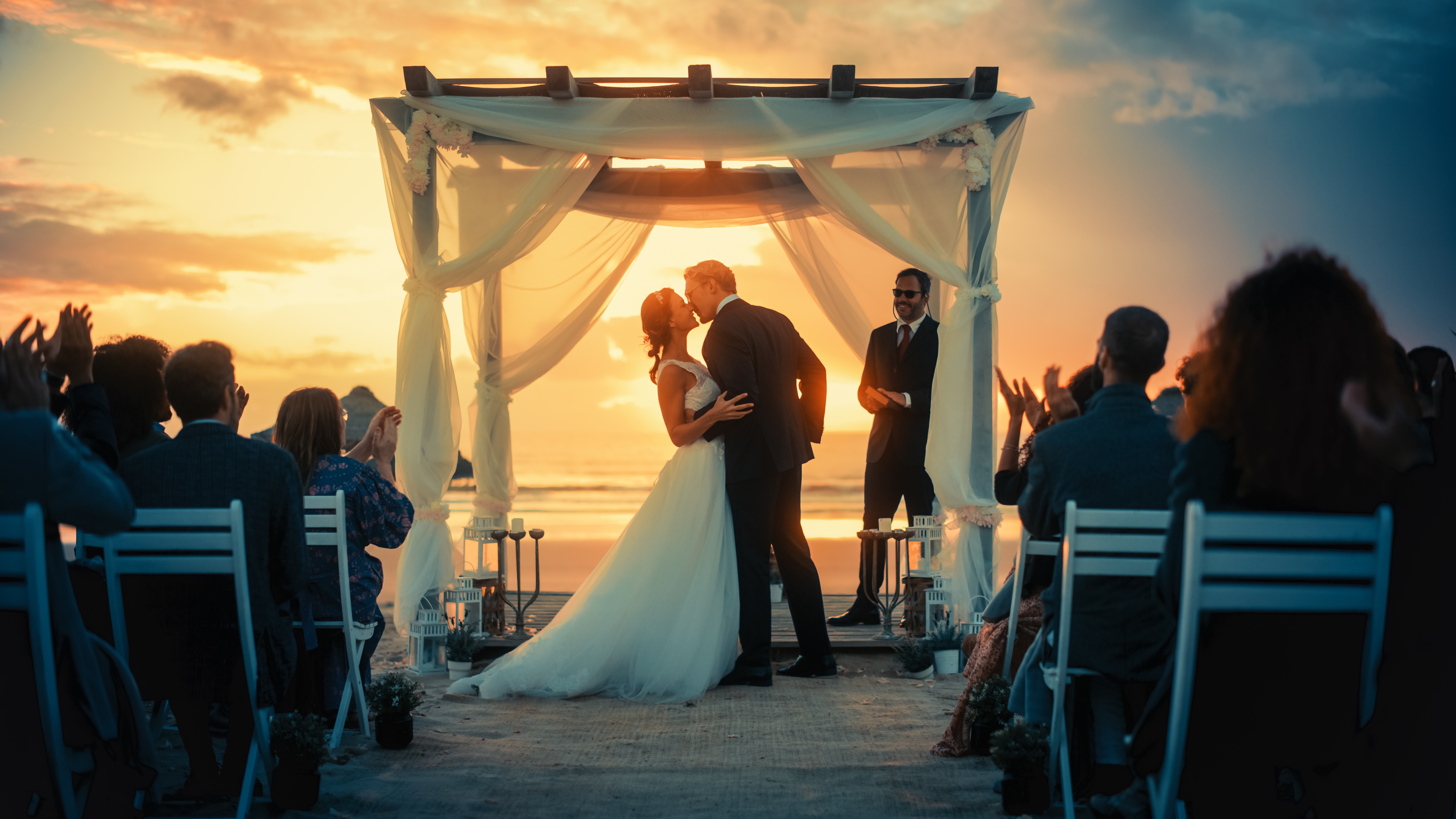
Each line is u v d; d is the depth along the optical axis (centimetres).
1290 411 198
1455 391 215
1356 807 205
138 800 271
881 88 581
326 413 409
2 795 215
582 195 637
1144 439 266
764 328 514
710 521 507
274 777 289
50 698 213
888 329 638
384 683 384
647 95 582
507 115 570
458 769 354
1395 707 208
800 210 641
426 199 581
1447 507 209
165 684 284
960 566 566
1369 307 199
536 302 638
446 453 573
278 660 290
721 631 499
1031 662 295
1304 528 197
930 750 384
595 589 503
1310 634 202
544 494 2730
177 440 291
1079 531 254
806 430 538
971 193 580
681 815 305
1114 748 264
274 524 293
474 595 585
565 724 429
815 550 1301
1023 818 294
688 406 519
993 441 577
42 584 212
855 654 582
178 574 277
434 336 578
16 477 214
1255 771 208
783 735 409
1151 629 256
